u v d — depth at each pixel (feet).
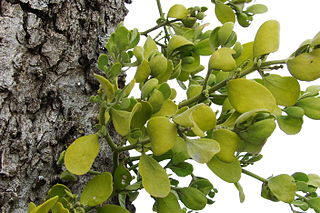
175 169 2.18
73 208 1.92
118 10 2.51
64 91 2.26
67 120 2.25
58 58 2.25
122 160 2.22
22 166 2.12
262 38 1.91
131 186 2.08
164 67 2.02
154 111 1.92
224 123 1.97
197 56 2.30
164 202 2.08
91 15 2.37
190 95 2.24
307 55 1.89
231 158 1.88
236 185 2.12
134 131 1.88
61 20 2.28
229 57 1.95
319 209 2.18
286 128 2.09
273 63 1.92
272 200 2.11
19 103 2.14
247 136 1.90
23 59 2.17
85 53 2.32
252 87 1.91
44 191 2.16
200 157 1.79
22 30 2.19
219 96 2.03
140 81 1.99
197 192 2.15
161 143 1.81
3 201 2.07
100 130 1.93
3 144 2.09
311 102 2.08
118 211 2.00
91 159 1.90
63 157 2.04
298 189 2.17
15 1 2.20
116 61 2.00
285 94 1.98
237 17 2.49
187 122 1.75
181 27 2.46
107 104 1.88
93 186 1.96
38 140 2.17
